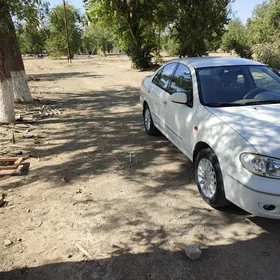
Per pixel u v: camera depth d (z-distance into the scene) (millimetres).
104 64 35438
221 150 3250
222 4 22281
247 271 2686
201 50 23047
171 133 4855
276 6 27438
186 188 4152
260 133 3115
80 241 3127
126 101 10680
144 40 25750
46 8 7801
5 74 7434
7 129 7121
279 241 3062
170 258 2861
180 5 22484
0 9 6547
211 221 3402
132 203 3809
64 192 4137
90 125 7504
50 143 6203
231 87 4219
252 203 2926
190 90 4336
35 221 3492
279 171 2811
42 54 64062
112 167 4902
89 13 25250
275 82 4398
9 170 4766
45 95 12516
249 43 30391
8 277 2701
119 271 2725
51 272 2742
